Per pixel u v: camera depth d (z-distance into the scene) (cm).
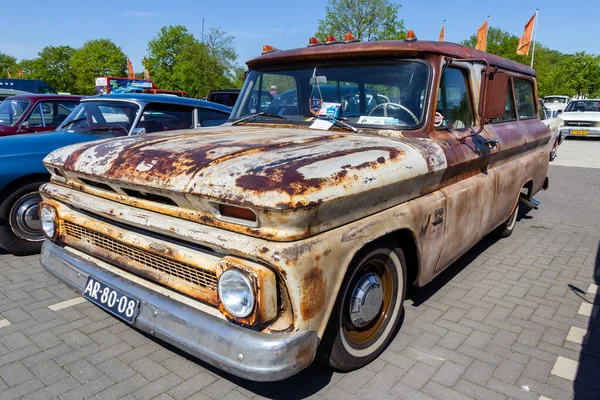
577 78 3800
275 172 213
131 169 249
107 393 264
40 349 308
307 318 213
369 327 292
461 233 350
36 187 472
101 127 544
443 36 1294
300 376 282
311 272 211
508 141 420
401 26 3181
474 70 376
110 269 277
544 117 1012
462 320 357
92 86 5131
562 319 362
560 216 686
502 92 340
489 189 388
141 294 248
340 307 250
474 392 271
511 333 339
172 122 592
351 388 272
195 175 225
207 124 624
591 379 285
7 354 302
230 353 211
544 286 425
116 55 5222
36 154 468
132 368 288
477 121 382
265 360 204
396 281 299
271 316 207
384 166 254
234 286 207
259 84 395
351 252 232
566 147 1622
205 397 263
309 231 213
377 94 330
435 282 430
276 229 206
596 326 352
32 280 421
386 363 298
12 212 465
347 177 228
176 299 241
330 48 354
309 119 351
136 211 254
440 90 327
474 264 479
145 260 257
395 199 270
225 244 212
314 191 208
